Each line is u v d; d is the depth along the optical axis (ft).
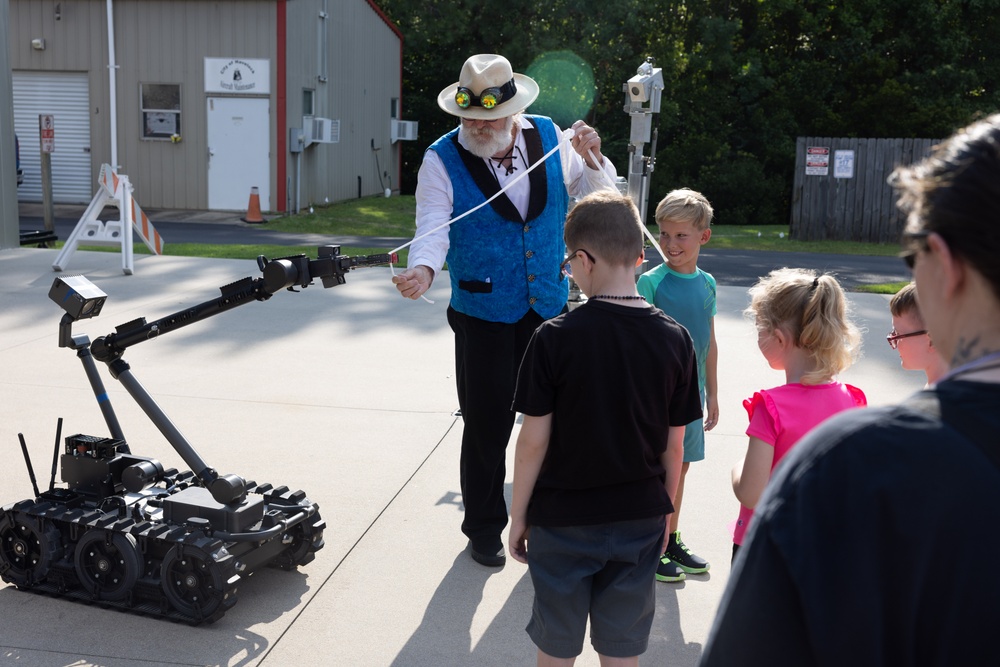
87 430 15.96
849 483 2.85
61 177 62.95
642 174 18.53
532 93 11.51
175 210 61.62
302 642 9.55
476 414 11.52
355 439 15.84
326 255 9.52
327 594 10.61
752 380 19.75
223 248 40.96
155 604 9.97
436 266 10.68
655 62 86.53
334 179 71.26
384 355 21.65
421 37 91.76
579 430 7.37
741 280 35.19
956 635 2.73
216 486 9.98
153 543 9.82
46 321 24.52
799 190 54.85
